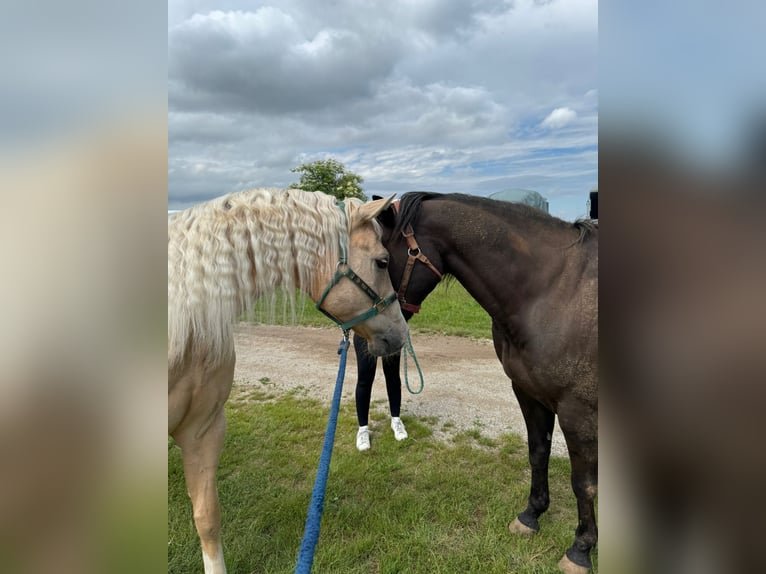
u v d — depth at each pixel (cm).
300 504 275
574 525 250
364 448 343
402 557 228
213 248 149
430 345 669
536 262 196
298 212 167
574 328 185
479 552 230
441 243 207
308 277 171
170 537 246
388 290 190
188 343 152
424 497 280
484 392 475
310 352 643
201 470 184
